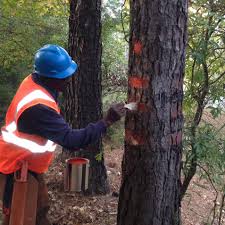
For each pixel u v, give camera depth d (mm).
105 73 8133
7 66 9352
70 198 5270
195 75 3553
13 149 2891
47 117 2688
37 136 2818
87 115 5457
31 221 3006
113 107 2693
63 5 8398
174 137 2822
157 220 2926
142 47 2676
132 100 2775
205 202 6168
